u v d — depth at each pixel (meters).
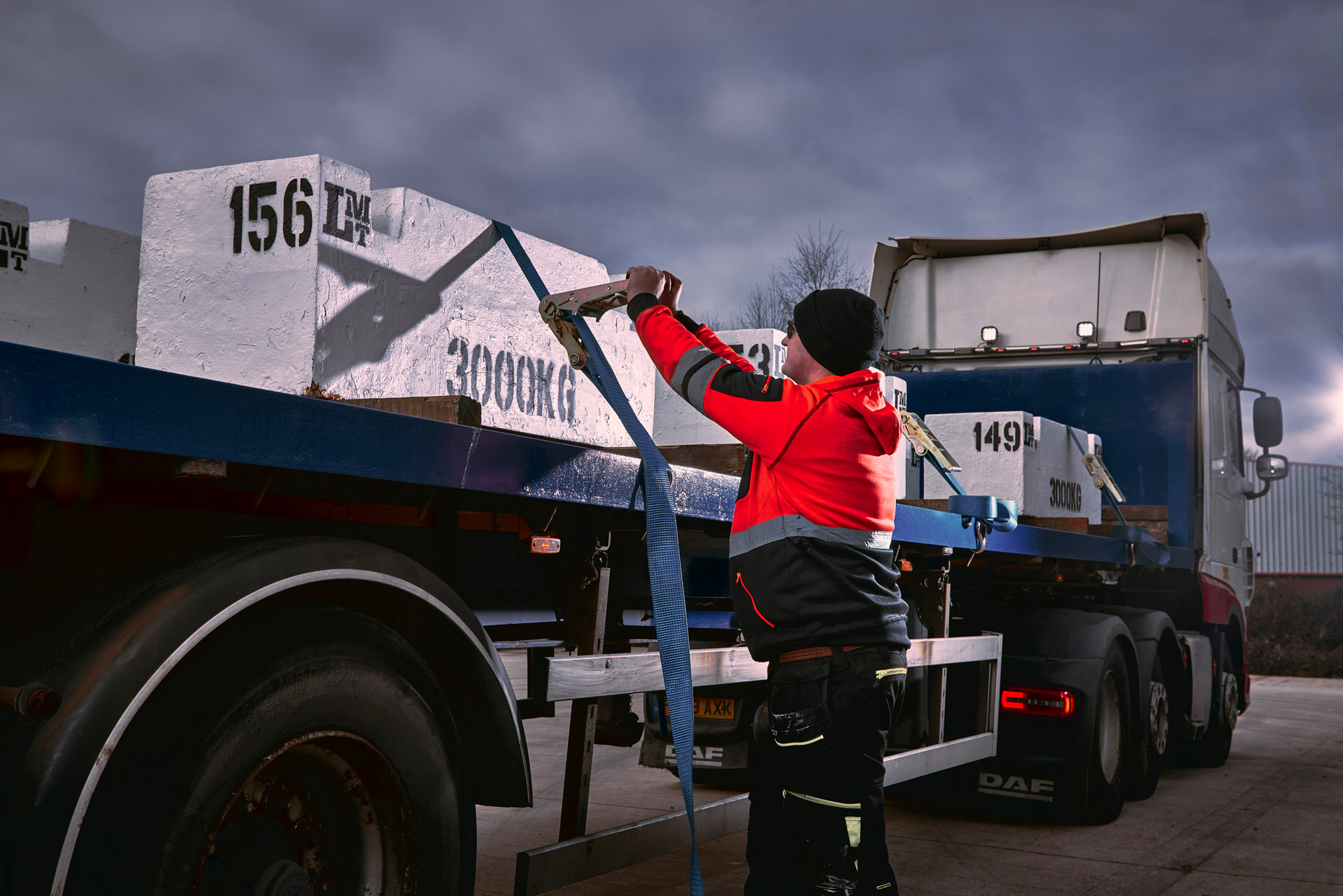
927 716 4.39
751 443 2.38
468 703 2.22
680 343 2.40
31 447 1.55
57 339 4.37
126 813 1.55
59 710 1.52
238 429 1.66
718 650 3.12
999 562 5.21
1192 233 7.12
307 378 2.35
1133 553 6.10
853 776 2.33
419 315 2.64
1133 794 6.05
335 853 1.98
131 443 1.51
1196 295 7.05
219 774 1.65
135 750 1.57
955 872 4.45
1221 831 5.31
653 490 2.29
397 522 2.34
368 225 2.51
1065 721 5.03
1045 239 7.42
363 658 1.91
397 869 1.99
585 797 2.76
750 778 3.77
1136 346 7.14
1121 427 7.03
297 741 1.79
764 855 2.96
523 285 3.01
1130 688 5.73
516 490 2.23
